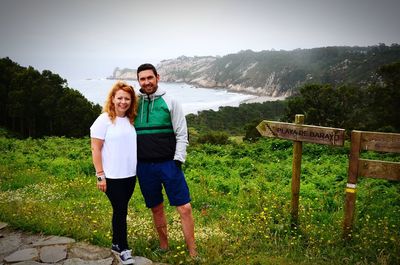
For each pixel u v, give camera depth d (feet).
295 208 18.83
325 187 29.76
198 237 17.57
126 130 14.48
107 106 14.60
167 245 16.28
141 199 25.93
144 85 14.26
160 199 15.51
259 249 16.38
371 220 20.29
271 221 19.27
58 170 35.53
